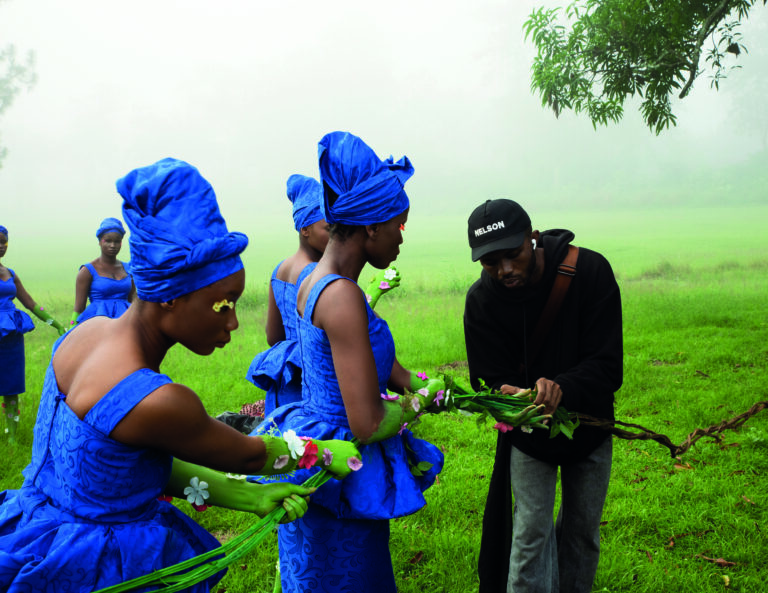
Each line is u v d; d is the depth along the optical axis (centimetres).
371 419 225
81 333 190
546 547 298
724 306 1219
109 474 175
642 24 890
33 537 174
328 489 236
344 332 224
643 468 509
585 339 294
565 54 937
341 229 242
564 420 272
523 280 284
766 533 407
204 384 796
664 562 383
